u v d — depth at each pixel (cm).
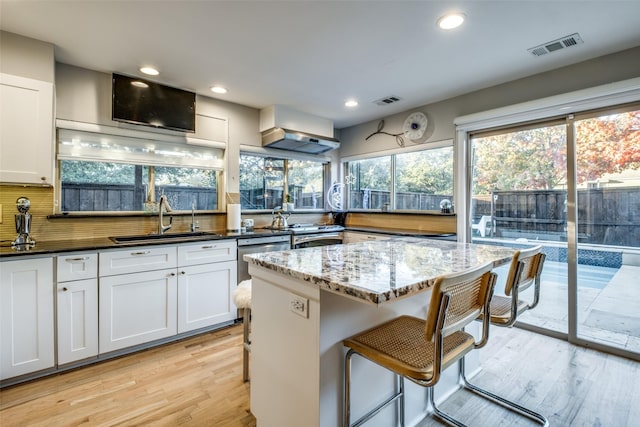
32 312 204
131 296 243
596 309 255
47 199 256
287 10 192
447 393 189
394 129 411
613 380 206
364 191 468
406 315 164
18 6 186
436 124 364
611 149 247
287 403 140
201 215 348
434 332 102
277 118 375
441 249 198
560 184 277
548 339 270
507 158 312
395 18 200
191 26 209
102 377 210
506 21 203
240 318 311
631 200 240
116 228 293
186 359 236
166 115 306
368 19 201
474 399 187
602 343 249
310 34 219
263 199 416
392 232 364
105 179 296
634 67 235
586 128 259
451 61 261
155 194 325
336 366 129
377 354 119
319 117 419
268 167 422
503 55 249
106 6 187
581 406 180
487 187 328
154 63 263
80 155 277
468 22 204
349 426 128
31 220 248
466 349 128
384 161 437
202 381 206
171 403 183
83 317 222
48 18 199
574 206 265
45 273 208
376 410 142
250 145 385
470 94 331
